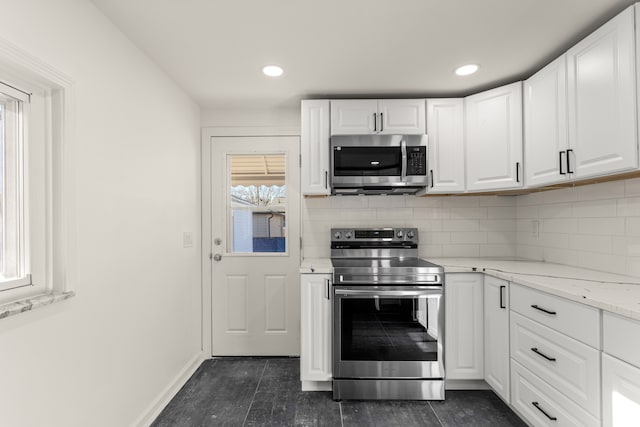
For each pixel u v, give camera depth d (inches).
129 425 67.8
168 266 86.8
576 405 54.5
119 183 65.4
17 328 43.3
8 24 42.1
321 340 86.0
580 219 81.1
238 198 114.0
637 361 43.9
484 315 84.7
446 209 110.8
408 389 84.4
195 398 85.7
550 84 74.2
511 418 76.6
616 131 57.2
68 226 50.7
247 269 112.7
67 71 51.8
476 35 68.3
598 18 62.6
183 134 97.1
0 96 43.9
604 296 52.2
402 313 84.6
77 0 53.9
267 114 112.6
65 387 51.0
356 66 81.6
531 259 101.3
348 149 94.4
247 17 61.6
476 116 93.3
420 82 90.7
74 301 52.9
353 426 73.8
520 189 87.5
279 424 74.7
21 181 46.3
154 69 79.6
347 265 91.9
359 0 57.1
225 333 112.3
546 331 61.9
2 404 41.3
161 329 82.4
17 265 46.2
